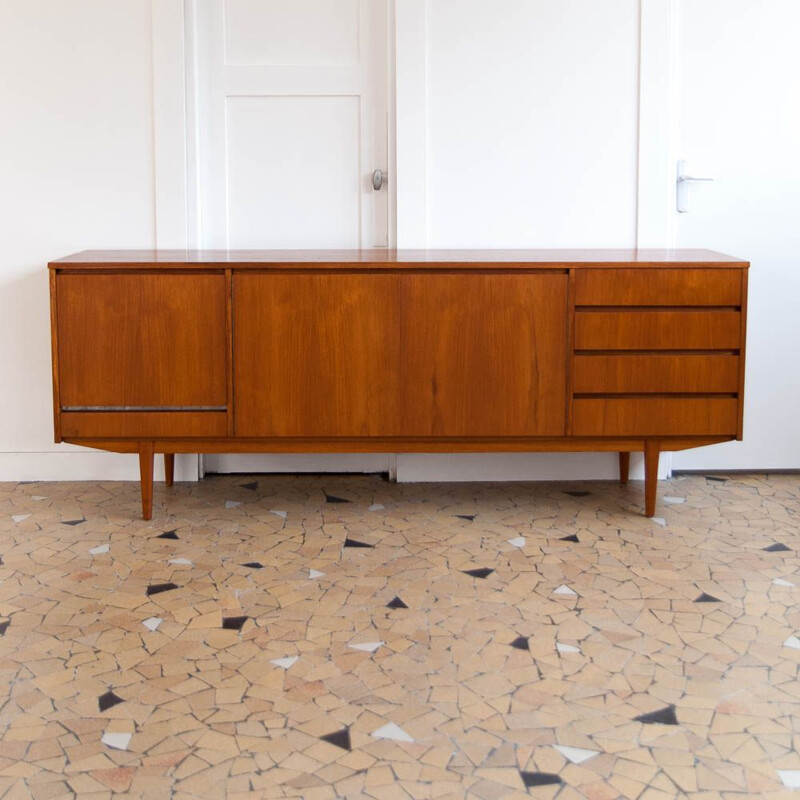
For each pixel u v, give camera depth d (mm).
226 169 4121
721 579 3141
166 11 3953
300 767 2174
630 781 2123
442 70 4012
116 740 2270
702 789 2096
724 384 3568
